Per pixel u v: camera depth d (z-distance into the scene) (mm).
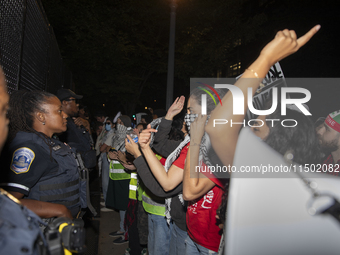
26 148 1517
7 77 1833
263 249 795
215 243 1539
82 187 1996
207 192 1526
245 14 16125
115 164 3877
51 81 3988
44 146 1627
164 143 2451
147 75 13641
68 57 11516
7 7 1771
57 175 1683
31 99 1719
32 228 712
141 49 11461
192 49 11438
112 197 3934
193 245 1726
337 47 9320
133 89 12641
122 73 12273
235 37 12172
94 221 4523
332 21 9523
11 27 1881
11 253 628
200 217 1557
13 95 1709
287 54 866
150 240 2701
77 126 3592
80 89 12219
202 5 11516
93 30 10375
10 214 702
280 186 810
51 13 10516
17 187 1444
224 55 12078
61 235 1002
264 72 876
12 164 1466
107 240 3838
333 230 740
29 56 2533
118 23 11133
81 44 10609
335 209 743
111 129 4977
